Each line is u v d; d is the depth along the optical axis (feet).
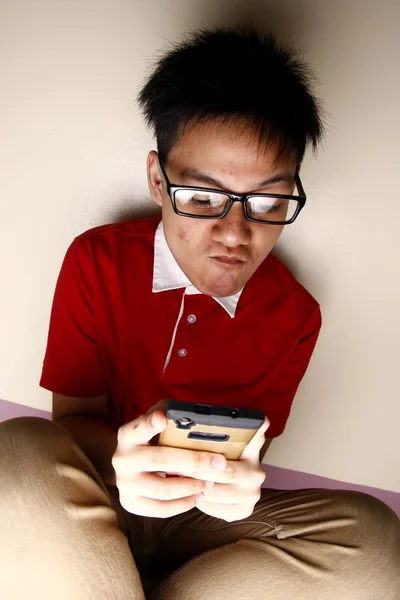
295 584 3.09
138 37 3.58
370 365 4.51
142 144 3.87
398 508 5.03
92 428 3.68
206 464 2.86
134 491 3.01
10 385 4.85
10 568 2.70
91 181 4.01
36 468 2.79
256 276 3.74
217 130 2.77
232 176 2.81
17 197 4.11
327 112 3.70
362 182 3.89
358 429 4.77
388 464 4.87
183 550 3.77
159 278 3.57
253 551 3.26
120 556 2.81
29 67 3.70
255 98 2.76
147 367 3.69
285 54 3.05
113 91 3.73
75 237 4.02
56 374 3.78
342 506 3.41
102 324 3.66
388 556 3.21
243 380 3.76
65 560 2.69
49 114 3.83
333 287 4.25
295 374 3.91
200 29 3.54
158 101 2.98
